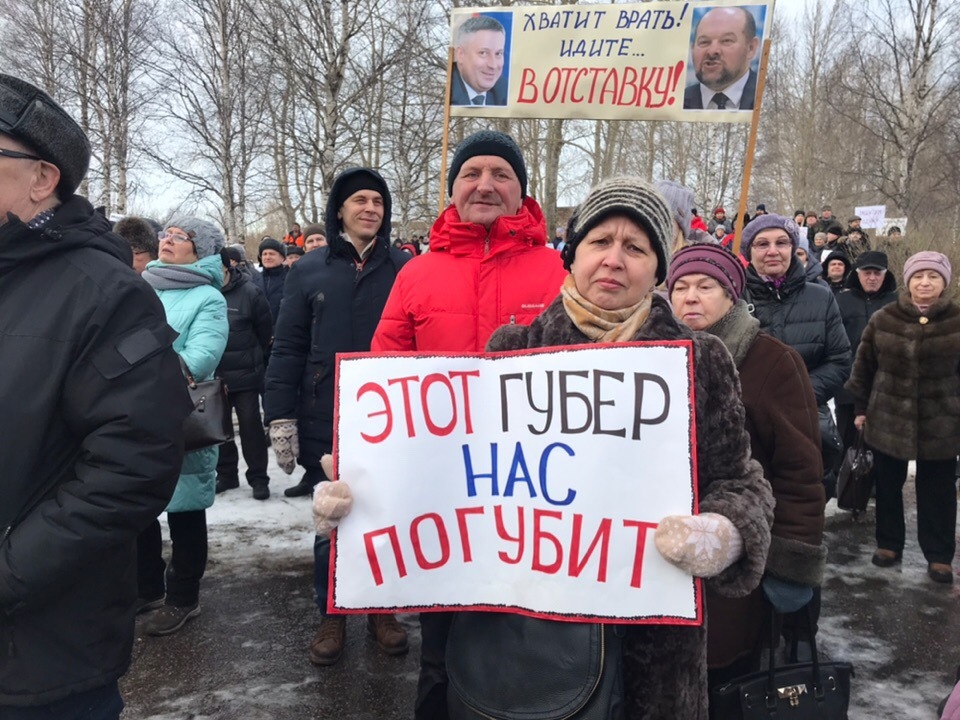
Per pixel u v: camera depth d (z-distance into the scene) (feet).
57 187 5.06
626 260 4.83
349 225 10.46
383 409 5.15
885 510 13.79
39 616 4.78
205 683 9.75
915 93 64.34
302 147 40.47
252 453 17.28
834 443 10.79
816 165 98.43
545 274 7.88
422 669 7.01
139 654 10.47
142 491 4.88
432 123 48.85
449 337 7.85
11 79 4.80
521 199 8.21
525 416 4.97
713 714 6.52
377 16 35.47
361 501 5.10
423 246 51.96
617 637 4.75
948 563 13.15
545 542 4.83
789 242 11.68
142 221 12.25
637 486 4.65
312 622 11.44
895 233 40.78
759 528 4.53
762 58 11.11
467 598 5.04
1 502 4.63
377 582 5.08
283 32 31.14
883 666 10.36
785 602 6.50
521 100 12.08
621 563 4.63
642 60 11.55
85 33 47.11
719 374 4.90
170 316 11.16
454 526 5.10
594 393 4.77
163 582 11.80
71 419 4.81
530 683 4.68
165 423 4.98
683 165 97.55
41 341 4.66
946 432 12.71
